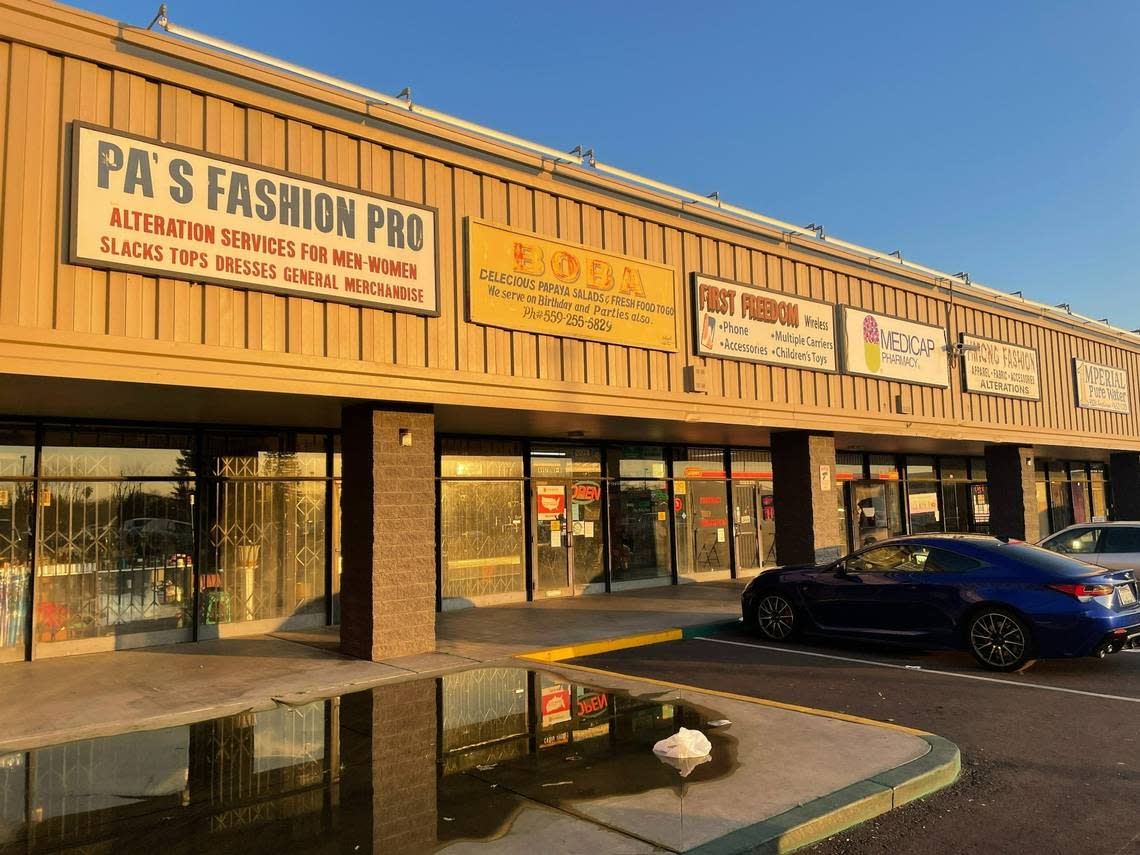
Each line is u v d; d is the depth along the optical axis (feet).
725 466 57.67
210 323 25.61
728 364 41.93
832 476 47.60
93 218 23.45
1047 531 80.48
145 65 24.97
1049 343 65.05
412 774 17.97
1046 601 28.09
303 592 37.86
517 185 34.12
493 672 28.50
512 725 21.79
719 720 21.97
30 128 22.88
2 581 30.68
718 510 57.06
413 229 30.53
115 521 33.30
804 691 26.07
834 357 47.55
